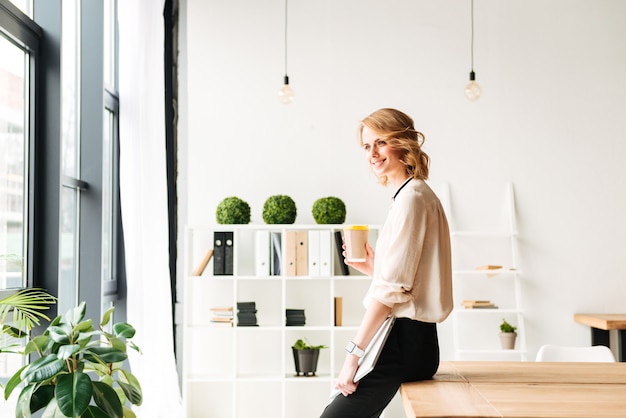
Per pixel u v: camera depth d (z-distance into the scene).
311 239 4.70
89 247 4.13
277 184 5.10
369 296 2.31
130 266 4.26
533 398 1.86
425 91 5.16
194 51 5.16
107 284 4.50
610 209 5.11
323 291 5.04
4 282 3.10
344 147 5.12
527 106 5.16
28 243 3.33
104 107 4.40
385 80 5.17
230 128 5.13
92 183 4.15
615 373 2.32
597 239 5.10
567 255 5.09
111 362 2.75
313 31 5.18
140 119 4.32
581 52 5.18
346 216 5.09
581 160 5.14
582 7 5.20
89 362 3.02
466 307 4.94
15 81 3.23
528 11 5.20
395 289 2.18
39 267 3.38
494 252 5.11
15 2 3.27
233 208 4.73
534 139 5.15
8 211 3.15
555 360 3.26
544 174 5.13
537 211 5.11
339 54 5.17
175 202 5.10
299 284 5.04
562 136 5.15
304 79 5.16
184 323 4.66
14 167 3.22
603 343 4.89
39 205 3.39
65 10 3.89
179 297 5.05
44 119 3.41
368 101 5.16
